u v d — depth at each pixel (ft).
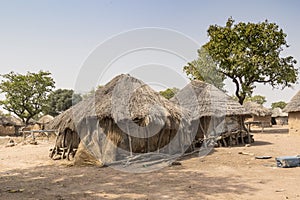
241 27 108.27
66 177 33.04
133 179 31.27
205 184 27.76
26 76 161.27
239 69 106.11
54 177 33.17
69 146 47.80
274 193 23.88
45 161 46.11
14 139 102.73
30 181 31.14
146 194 24.53
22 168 39.99
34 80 160.56
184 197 23.29
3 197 24.32
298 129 89.66
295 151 51.31
